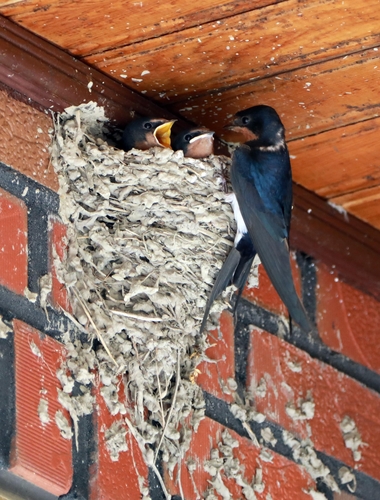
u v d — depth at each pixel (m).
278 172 3.71
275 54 3.31
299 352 3.85
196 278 3.44
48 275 3.03
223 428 3.41
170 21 3.15
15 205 3.02
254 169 3.68
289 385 3.74
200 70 3.40
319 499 3.63
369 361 4.12
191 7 3.09
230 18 3.14
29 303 2.94
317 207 4.02
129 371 3.15
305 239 3.99
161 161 3.46
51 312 2.99
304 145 3.76
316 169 3.88
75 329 3.04
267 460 3.52
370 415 4.02
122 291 3.25
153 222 3.41
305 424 3.73
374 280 4.24
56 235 3.11
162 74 3.42
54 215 3.14
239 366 3.58
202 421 3.34
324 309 4.04
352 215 4.14
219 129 3.81
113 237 3.29
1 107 3.10
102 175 3.34
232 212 3.61
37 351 2.89
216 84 3.48
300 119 3.65
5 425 2.73
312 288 4.02
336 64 3.35
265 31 3.21
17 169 3.07
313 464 3.68
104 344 3.07
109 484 2.94
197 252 3.47
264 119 3.68
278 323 3.80
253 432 3.52
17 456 2.72
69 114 3.33
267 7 3.10
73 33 3.19
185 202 3.48
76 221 3.22
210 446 3.34
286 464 3.59
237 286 3.56
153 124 3.53
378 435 4.00
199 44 3.26
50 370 2.91
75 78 3.31
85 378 2.97
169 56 3.32
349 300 4.16
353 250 4.15
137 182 3.40
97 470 2.92
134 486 3.01
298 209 3.96
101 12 3.10
